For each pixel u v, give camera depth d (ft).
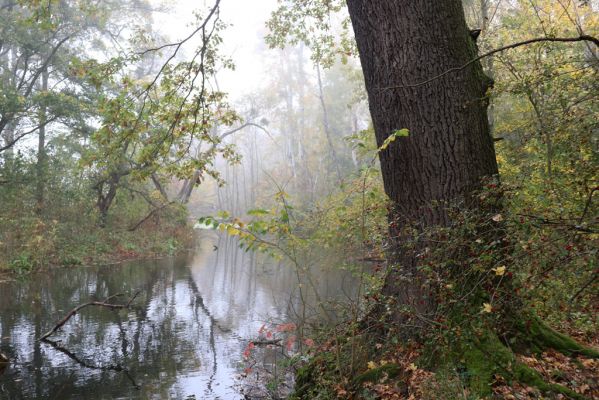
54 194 72.43
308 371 17.07
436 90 15.37
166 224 93.76
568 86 21.33
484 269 13.19
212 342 27.48
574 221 13.67
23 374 22.41
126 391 20.33
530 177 19.86
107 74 25.76
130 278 51.88
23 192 66.95
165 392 20.18
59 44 70.64
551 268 12.04
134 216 87.35
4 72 74.64
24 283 46.52
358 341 15.97
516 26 36.58
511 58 30.60
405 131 13.92
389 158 16.24
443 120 15.31
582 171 17.13
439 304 13.93
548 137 19.53
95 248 68.18
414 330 14.97
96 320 32.68
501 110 42.78
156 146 28.02
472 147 15.30
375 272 19.75
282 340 26.78
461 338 13.25
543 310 15.42
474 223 13.44
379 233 18.81
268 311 34.76
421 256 14.61
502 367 12.68
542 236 12.74
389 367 14.53
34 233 58.08
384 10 15.81
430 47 15.40
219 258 78.28
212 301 39.47
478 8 49.96
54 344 27.09
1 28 67.21
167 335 29.04
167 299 40.37
